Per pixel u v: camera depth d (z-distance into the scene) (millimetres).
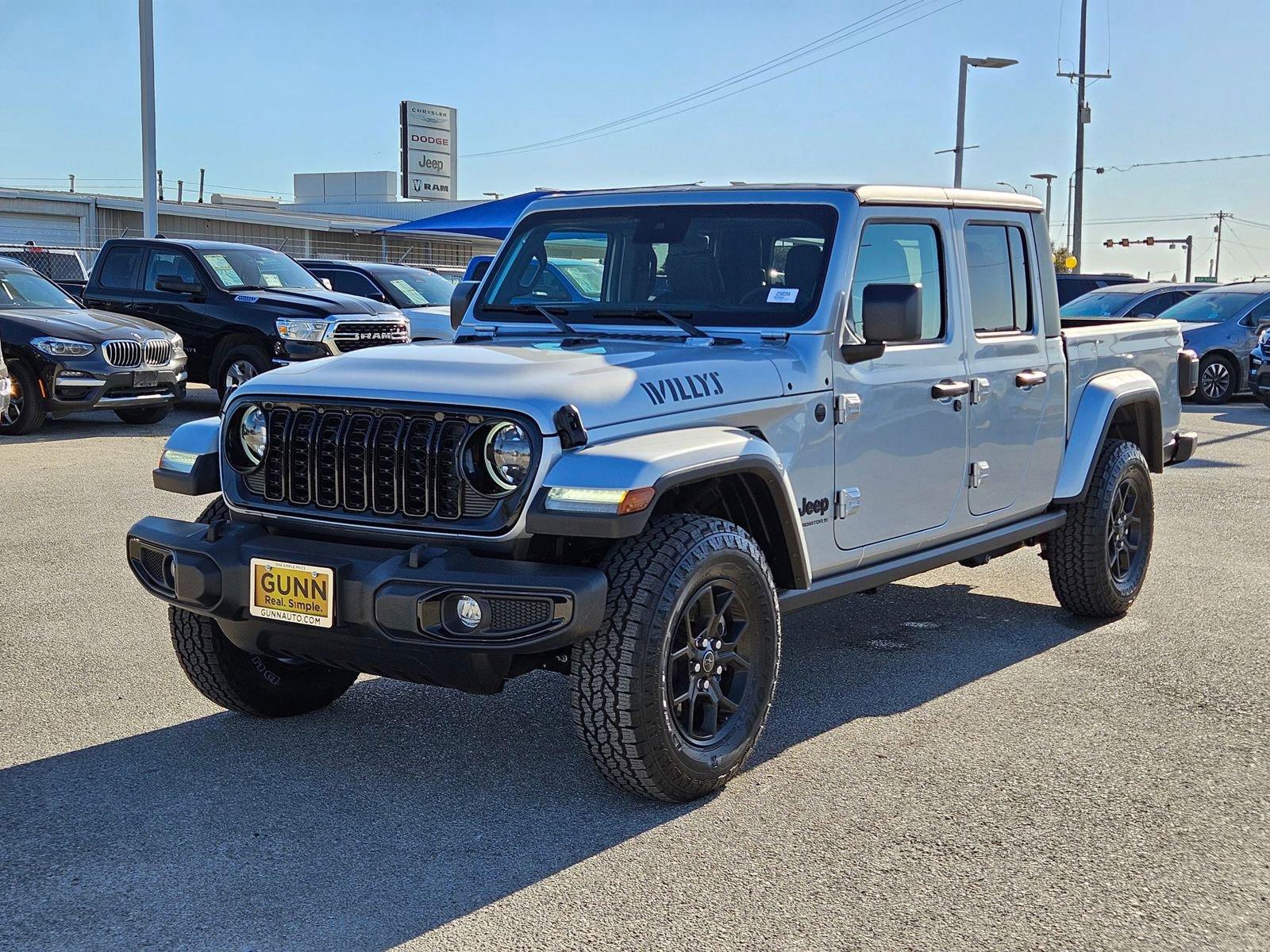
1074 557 6254
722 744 4191
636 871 3658
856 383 4809
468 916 3395
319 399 4055
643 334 4867
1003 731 4852
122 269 15250
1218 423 16188
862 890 3551
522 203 18359
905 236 5121
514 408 3789
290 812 4066
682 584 3896
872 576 5012
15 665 5543
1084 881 3615
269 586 3957
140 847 3799
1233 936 3314
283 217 41812
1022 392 5727
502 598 3684
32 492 9688
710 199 5059
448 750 4625
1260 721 4980
